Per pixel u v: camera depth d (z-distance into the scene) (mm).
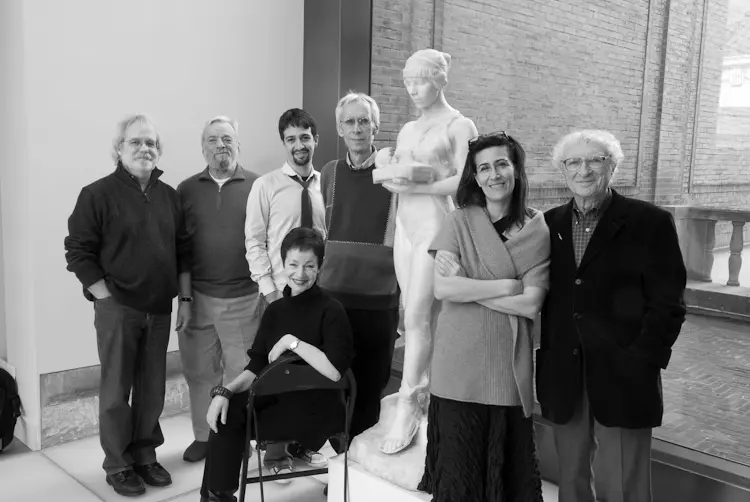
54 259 3260
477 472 1861
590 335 1882
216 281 3082
